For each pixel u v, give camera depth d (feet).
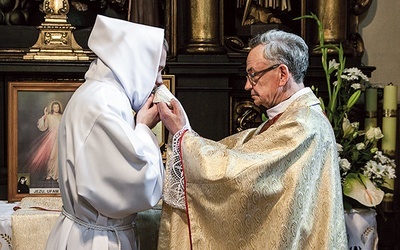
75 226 8.58
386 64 16.25
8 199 13.24
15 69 13.88
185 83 14.39
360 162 12.57
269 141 8.57
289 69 9.03
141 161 8.19
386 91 13.89
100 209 8.36
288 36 9.12
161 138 13.58
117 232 8.70
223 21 14.99
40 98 13.51
